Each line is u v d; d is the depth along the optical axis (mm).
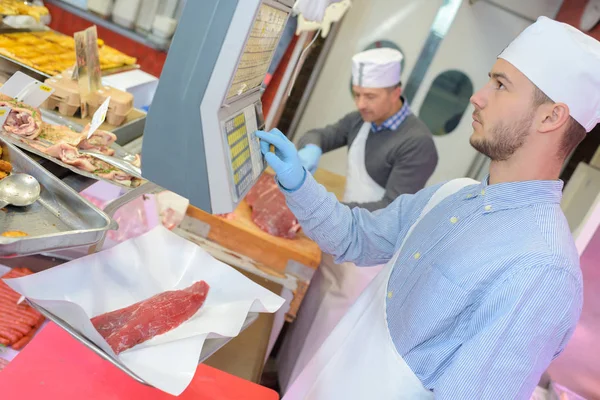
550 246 1150
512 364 1089
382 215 1631
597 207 2100
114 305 1172
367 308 1494
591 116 1189
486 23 3008
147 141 973
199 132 944
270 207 2389
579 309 1129
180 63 916
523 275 1113
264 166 1342
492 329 1102
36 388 1070
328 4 1723
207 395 1231
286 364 2736
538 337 1090
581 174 2588
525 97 1184
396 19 3059
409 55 3102
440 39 3055
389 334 1363
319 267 2674
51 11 3004
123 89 2213
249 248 2240
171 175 995
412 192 2678
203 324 1178
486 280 1192
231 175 1005
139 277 1247
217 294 1281
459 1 2982
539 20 1214
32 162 1226
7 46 2025
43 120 1680
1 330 1394
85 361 1171
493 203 1270
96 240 1121
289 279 2225
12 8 2285
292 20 2709
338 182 3131
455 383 1113
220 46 893
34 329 1465
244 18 878
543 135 1197
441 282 1269
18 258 1595
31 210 1169
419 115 3189
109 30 3027
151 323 1096
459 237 1301
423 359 1286
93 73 1790
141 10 2967
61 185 1203
